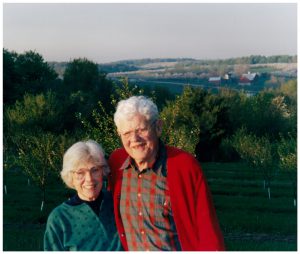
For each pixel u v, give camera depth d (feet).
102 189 17.08
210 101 173.47
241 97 239.09
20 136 92.68
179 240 15.69
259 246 55.72
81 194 16.48
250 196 98.53
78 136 84.02
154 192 15.76
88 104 188.03
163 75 389.19
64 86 253.03
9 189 92.02
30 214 71.20
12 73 234.38
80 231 16.24
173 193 15.58
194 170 15.66
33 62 252.01
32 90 233.14
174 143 43.27
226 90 245.04
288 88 298.15
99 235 16.25
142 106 15.69
